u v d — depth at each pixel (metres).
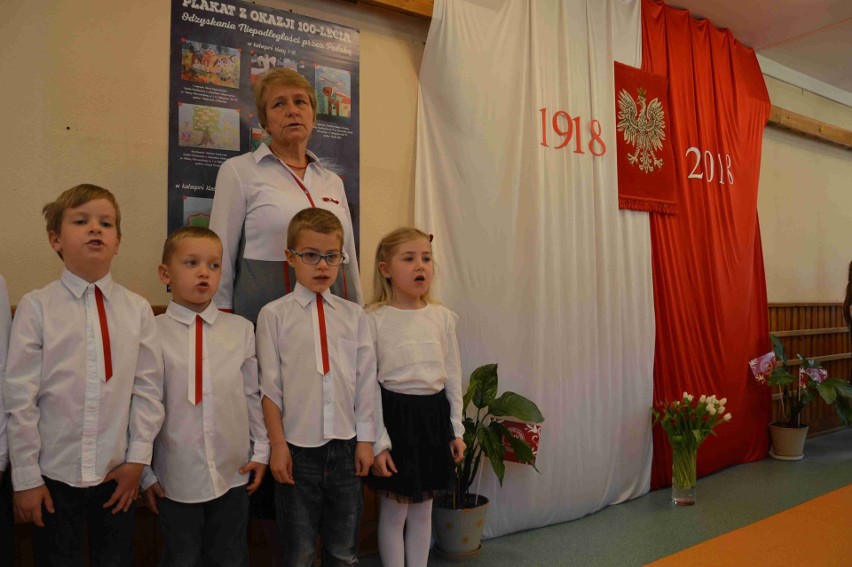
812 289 5.22
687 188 3.70
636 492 3.36
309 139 2.51
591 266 3.19
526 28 2.98
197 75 2.28
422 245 2.07
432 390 2.01
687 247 3.69
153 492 1.61
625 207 3.36
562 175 3.08
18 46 1.98
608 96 3.32
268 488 1.85
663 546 2.64
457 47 2.74
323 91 2.56
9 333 1.50
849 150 5.64
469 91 2.76
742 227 4.05
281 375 1.77
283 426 1.75
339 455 1.76
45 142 2.02
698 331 3.72
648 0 3.59
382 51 2.74
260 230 1.92
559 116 3.09
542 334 2.90
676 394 3.55
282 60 2.46
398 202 2.77
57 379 1.45
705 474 3.80
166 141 2.23
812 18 3.98
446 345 2.12
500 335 2.80
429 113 2.78
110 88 2.13
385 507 2.03
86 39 2.09
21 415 1.40
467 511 2.48
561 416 2.98
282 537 1.73
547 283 2.96
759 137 4.25
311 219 1.79
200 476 1.59
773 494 3.40
